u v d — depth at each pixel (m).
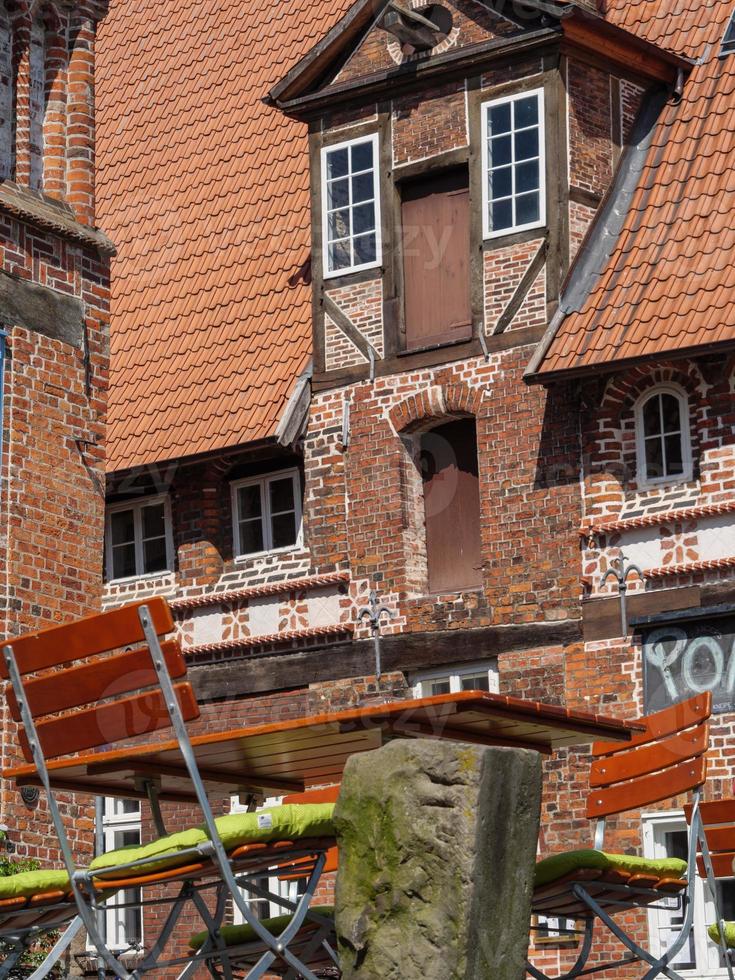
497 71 21.09
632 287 19.72
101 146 27.23
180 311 24.38
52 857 14.93
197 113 26.47
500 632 20.25
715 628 18.62
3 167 16.20
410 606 21.06
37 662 7.16
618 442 19.77
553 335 19.64
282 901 7.64
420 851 6.87
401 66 21.58
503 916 6.92
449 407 21.09
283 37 26.30
